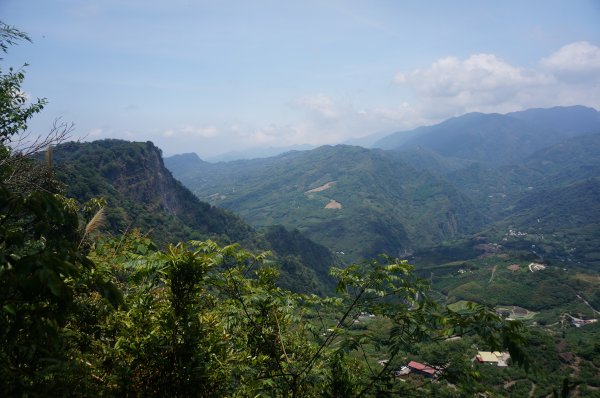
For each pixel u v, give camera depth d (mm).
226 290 4469
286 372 4520
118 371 3490
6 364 2426
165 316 3863
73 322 3791
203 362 3672
